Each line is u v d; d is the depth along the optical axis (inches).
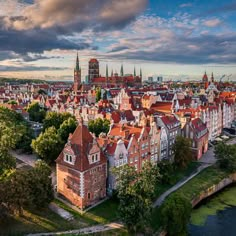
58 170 3476.9
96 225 2962.6
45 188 3078.2
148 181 2866.6
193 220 3435.0
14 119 5959.6
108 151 3521.2
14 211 3031.5
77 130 3440.0
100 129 5147.6
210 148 5905.5
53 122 5639.8
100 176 3410.4
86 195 3240.7
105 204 3344.0
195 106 7047.2
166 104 6756.9
